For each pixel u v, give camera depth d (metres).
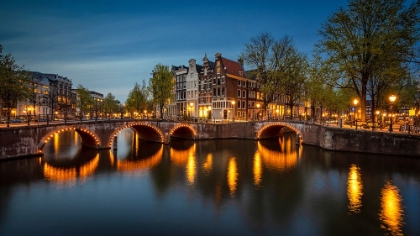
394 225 13.31
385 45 27.75
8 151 25.14
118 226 13.35
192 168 25.44
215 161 28.62
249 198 17.17
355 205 15.78
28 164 24.86
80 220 14.00
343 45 30.23
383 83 37.25
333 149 31.14
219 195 17.78
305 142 38.62
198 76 62.69
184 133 47.16
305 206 15.77
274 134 50.09
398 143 26.53
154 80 48.41
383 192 17.69
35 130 27.02
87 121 32.31
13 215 14.53
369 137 28.25
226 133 47.25
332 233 12.59
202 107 61.44
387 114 51.12
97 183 20.41
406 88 48.94
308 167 25.06
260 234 12.55
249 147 38.28
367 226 13.21
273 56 45.12
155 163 27.61
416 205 15.63
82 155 30.75
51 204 16.11
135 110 67.06
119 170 24.48
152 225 13.46
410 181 19.67
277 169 24.70
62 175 22.34
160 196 17.59
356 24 30.09
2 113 57.56
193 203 16.36
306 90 49.88
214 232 12.76
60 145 38.41
